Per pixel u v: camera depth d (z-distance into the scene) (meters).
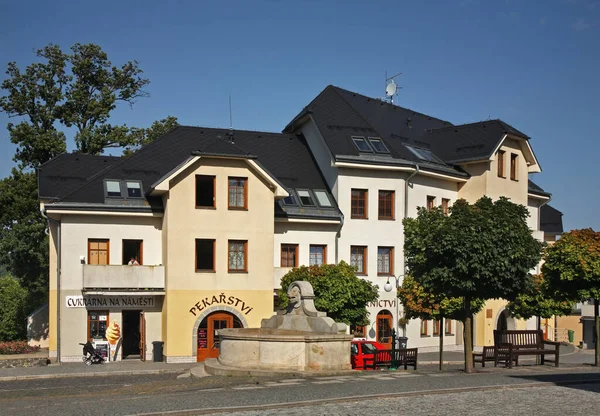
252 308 33.19
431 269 22.47
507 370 23.31
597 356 26.34
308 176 38.50
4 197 41.25
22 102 43.69
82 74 45.84
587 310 49.66
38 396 18.66
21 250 40.88
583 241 26.31
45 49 44.56
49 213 31.67
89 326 32.16
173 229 32.09
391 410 13.58
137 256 33.25
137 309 32.84
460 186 42.12
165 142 37.12
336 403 14.27
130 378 25.92
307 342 20.27
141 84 47.53
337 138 38.19
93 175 35.69
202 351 32.41
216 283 32.69
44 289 42.34
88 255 32.44
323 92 42.84
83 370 28.08
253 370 19.98
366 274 37.31
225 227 33.00
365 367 25.86
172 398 14.82
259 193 33.66
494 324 40.97
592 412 13.85
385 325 37.66
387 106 45.38
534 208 48.91
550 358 35.28
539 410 13.98
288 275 31.59
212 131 39.25
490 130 42.16
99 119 45.53
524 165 44.66
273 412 13.23
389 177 38.03
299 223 36.00
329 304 30.14
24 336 42.47
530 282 22.44
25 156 43.84
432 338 39.41
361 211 37.59
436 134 44.22
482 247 21.44
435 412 13.47
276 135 41.22
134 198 33.12
